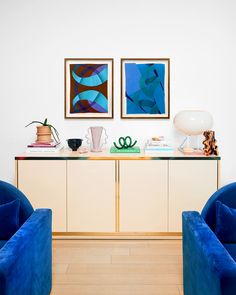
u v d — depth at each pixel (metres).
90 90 3.33
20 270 1.44
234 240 1.89
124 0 3.28
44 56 3.30
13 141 3.36
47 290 1.95
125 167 2.90
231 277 1.24
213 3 3.27
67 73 3.31
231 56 3.29
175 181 2.90
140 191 2.91
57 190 2.91
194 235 1.65
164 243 2.88
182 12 3.28
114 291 2.07
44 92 3.33
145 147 3.19
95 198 2.91
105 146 3.37
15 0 3.27
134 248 2.77
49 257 2.01
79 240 2.94
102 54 3.31
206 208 2.00
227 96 3.32
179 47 3.30
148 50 3.30
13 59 3.30
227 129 3.35
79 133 3.36
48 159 2.89
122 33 3.29
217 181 2.90
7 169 3.40
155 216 2.92
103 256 2.60
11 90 3.32
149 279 2.23
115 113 3.35
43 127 3.12
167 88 3.32
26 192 2.91
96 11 3.28
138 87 3.33
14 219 1.96
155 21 3.29
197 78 3.31
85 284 2.16
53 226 2.93
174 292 2.06
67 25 3.29
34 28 3.29
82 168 2.90
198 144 3.36
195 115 2.93
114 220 2.92
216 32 3.28
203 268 1.46
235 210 1.93
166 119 3.35
